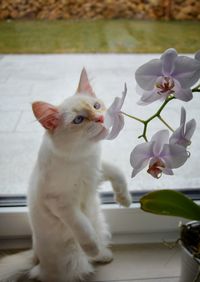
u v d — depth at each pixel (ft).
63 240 2.32
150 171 1.60
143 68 1.54
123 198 2.36
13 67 3.51
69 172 2.05
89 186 2.22
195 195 2.80
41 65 3.52
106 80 3.52
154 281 2.36
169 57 1.52
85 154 2.07
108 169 2.35
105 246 2.57
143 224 2.64
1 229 2.60
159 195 1.79
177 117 3.12
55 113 1.93
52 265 2.35
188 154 1.61
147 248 2.61
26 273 2.43
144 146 1.59
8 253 2.59
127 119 3.12
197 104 3.14
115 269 2.46
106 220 2.62
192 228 2.07
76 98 2.05
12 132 3.21
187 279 2.06
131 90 3.36
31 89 3.39
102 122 1.97
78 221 2.09
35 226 2.28
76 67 3.64
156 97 1.59
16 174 2.99
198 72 1.52
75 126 1.93
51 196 2.09
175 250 2.59
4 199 2.70
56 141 1.94
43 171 2.07
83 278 2.41
